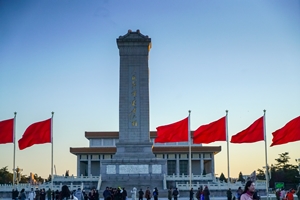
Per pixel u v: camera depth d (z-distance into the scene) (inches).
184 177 4416.8
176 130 2709.2
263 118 2491.4
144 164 4377.5
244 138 2509.8
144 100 4522.6
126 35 4571.9
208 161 6811.0
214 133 2669.8
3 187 3708.2
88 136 6624.0
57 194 2893.7
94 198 2472.9
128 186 4069.9
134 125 4493.1
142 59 4571.9
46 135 2581.2
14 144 2765.7
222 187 3710.6
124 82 4542.3
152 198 3725.4
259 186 3732.8
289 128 2209.6
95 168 6471.5
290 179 5856.3
